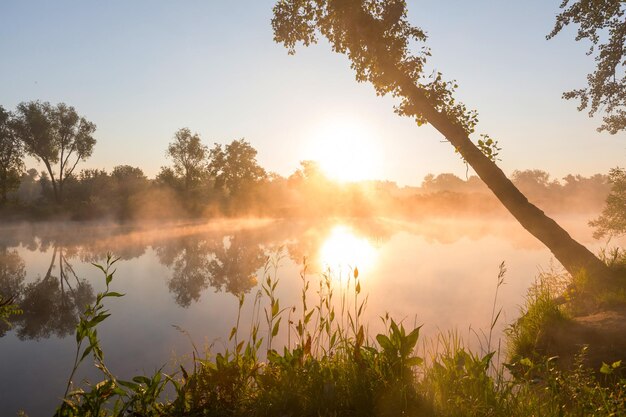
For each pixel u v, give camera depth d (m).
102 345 9.56
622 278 8.98
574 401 3.69
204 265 21.56
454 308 10.73
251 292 13.89
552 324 7.16
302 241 31.27
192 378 3.85
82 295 15.66
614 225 16.70
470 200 72.50
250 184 73.00
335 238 33.47
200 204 64.56
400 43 11.09
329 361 4.23
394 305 10.84
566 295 8.64
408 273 16.20
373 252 23.58
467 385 3.63
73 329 11.67
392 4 11.14
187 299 14.10
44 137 57.12
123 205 59.97
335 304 10.62
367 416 3.41
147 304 13.62
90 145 60.88
